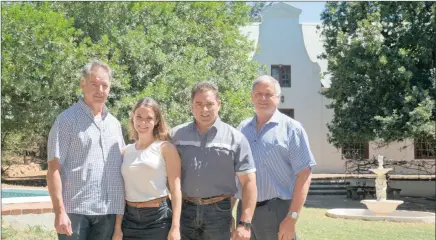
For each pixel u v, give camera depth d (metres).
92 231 4.96
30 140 24.31
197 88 5.09
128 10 21.08
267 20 30.50
